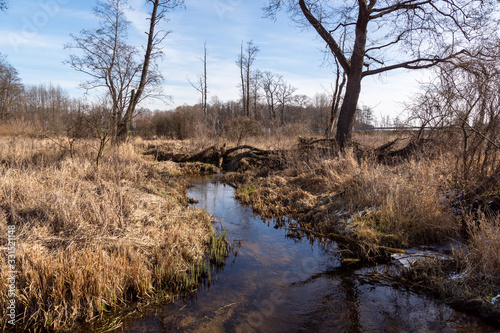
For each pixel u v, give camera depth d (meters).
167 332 3.35
